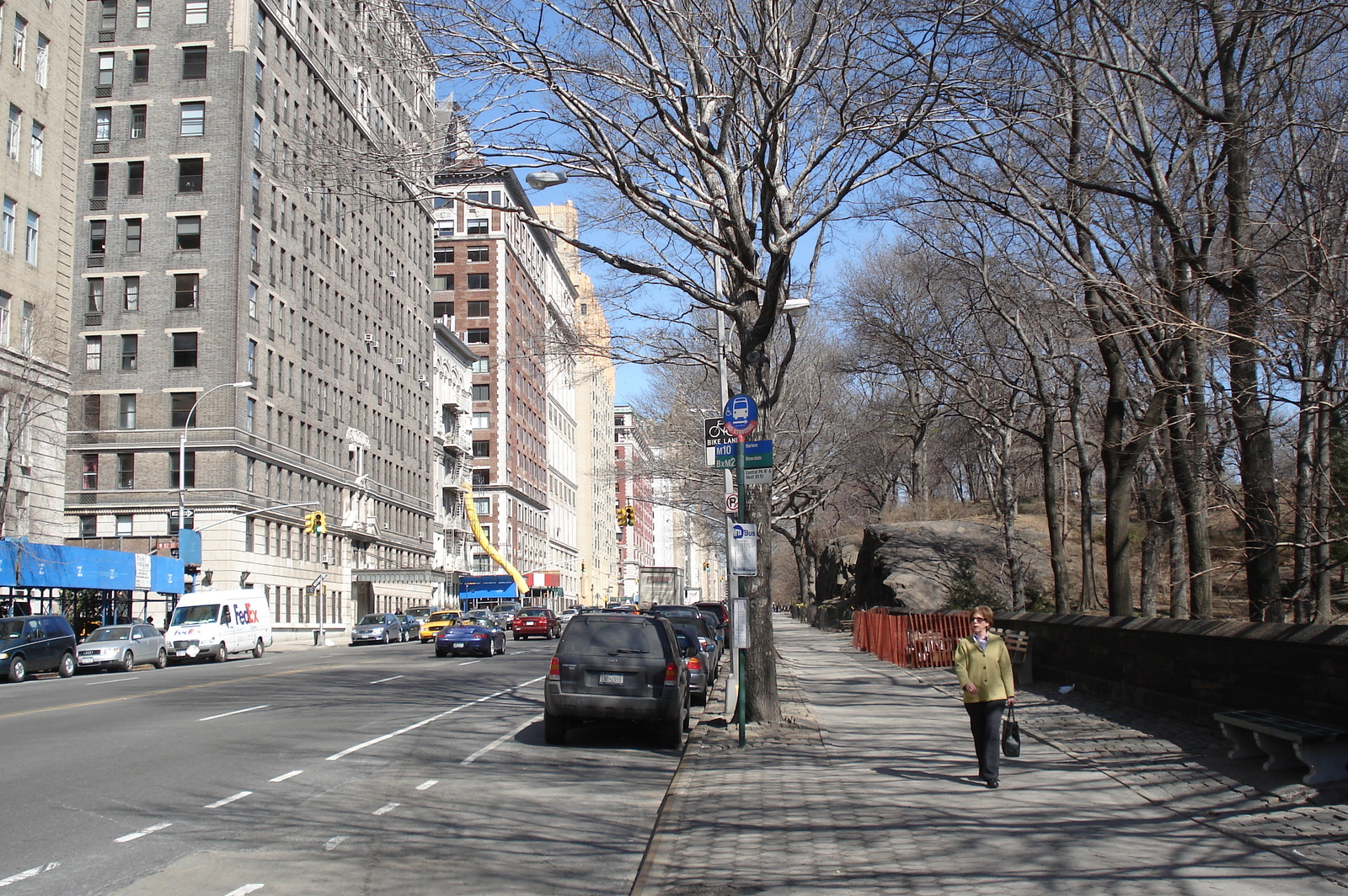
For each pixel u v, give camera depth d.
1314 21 13.79
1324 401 13.41
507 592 76.38
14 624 28.56
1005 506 31.64
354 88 67.50
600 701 13.62
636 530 179.38
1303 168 16.17
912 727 14.53
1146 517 29.61
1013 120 13.62
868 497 68.75
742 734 12.88
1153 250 16.47
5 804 9.66
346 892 6.91
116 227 53.94
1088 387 30.62
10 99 37.31
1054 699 16.50
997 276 23.03
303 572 61.06
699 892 6.62
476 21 12.84
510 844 8.34
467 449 95.62
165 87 54.41
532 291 107.88
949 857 7.29
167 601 47.75
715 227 16.52
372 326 73.81
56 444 39.31
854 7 13.52
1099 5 13.38
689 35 13.77
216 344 53.00
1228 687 11.50
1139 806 8.88
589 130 13.95
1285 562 22.30
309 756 12.70
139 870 7.38
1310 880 6.52
